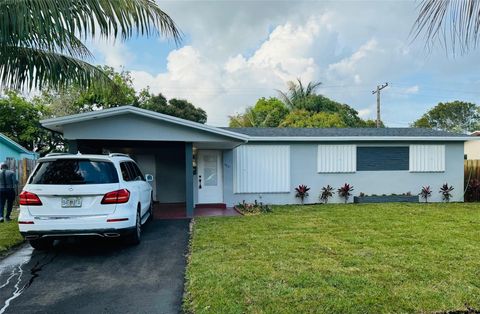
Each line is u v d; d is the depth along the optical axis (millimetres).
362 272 4625
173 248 6242
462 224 8141
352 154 13039
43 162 5883
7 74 5480
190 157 9672
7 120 21734
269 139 12289
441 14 2262
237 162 12430
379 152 13227
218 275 4508
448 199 13461
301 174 12781
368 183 13180
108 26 4996
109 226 5598
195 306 3701
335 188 13000
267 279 4352
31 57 5609
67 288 4336
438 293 3912
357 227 7762
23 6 4438
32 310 3711
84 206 5590
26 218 5473
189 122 9227
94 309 3725
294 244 6156
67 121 8492
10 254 5902
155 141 9609
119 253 5922
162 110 28297
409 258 5270
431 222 8406
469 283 4238
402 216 9359
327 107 30500
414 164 13367
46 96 22250
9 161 11766
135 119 9164
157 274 4844
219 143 10312
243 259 5250
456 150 13625
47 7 4527
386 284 4188
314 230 7430
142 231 7707
